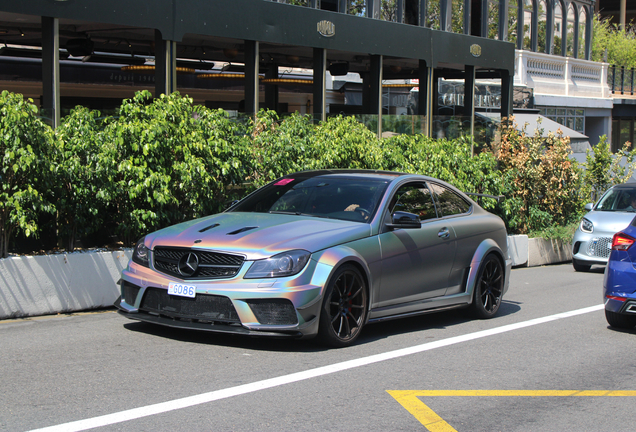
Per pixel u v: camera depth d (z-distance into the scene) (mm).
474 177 14156
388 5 17312
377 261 6621
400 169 12391
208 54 20281
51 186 7910
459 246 7734
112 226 9211
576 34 32188
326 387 5113
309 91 26109
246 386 5043
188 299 5965
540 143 15734
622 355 6551
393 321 7918
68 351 5941
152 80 21672
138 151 8648
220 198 9789
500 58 19547
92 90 20375
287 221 6645
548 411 4805
